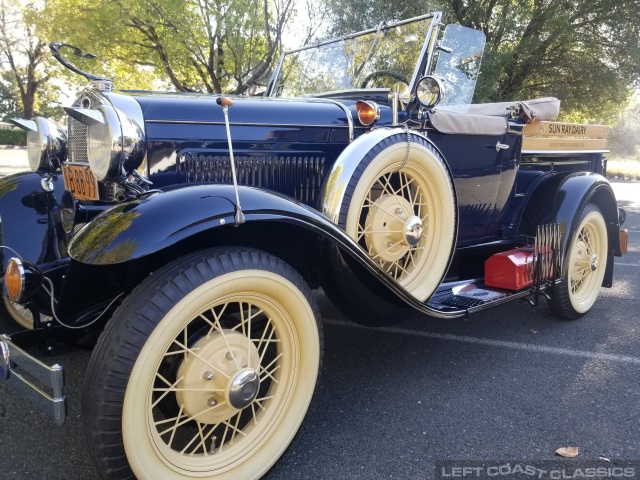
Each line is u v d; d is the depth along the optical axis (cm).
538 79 1438
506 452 221
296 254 248
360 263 224
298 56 393
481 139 327
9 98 3447
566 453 218
